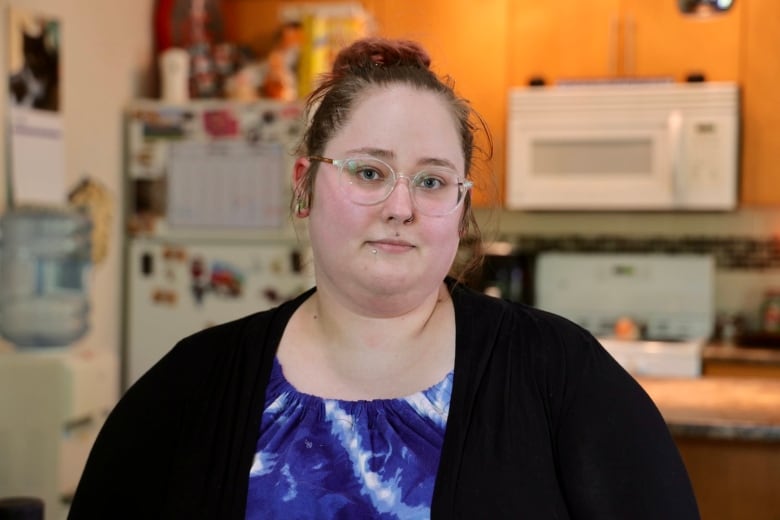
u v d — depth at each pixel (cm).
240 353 106
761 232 385
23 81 270
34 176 274
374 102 99
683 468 96
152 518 107
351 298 100
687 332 382
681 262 383
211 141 330
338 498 95
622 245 396
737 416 209
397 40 108
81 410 238
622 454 95
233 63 352
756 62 349
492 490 93
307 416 100
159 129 334
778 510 214
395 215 96
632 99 349
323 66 336
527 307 109
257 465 98
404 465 95
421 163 98
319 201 101
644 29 357
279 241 327
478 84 366
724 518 217
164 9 356
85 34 309
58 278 273
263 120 327
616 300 389
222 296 329
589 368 99
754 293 386
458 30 367
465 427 97
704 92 344
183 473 101
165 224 333
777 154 348
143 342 333
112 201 326
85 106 310
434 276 100
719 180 345
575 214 399
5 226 258
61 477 234
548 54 363
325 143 101
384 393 101
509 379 99
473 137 107
